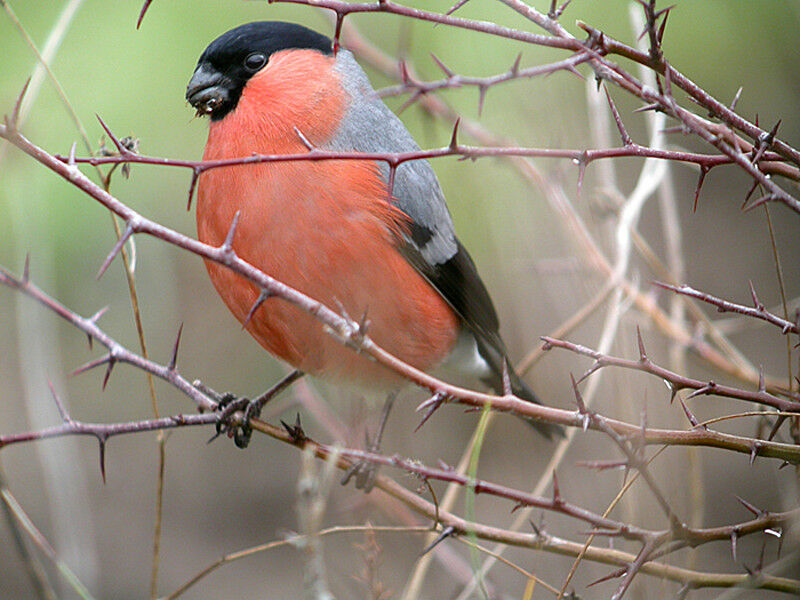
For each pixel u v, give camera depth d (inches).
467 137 341.1
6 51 329.7
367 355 181.9
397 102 347.9
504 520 355.6
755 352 399.9
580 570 316.2
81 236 346.3
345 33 343.3
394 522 298.7
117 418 434.3
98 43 333.4
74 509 335.9
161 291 409.1
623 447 181.3
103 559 404.8
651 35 174.4
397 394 283.9
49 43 258.7
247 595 393.7
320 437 386.3
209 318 430.9
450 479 189.2
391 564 296.2
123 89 333.4
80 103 331.0
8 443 195.8
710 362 285.1
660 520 253.9
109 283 393.7
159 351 424.2
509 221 332.2
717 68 351.3
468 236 336.8
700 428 197.2
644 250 305.3
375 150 255.9
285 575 402.6
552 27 176.4
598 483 311.9
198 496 427.5
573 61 166.4
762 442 189.6
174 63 335.6
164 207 383.9
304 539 190.7
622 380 276.1
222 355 428.8
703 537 189.8
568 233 314.5
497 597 275.9
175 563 405.4
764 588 195.9
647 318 297.3
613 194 316.2
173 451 434.6
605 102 318.7
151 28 335.6
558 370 320.8
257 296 243.4
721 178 441.7
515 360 330.6
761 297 416.5
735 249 426.9
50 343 339.3
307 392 313.4
